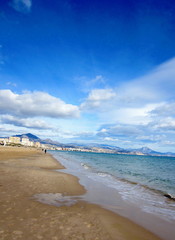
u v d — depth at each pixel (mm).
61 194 9164
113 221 6109
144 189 12820
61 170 20875
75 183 12789
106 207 7730
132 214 7105
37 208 6598
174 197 10422
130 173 24422
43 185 10836
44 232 4703
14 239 4180
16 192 8531
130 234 5211
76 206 7430
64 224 5371
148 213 7402
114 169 28953
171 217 7082
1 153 41188
